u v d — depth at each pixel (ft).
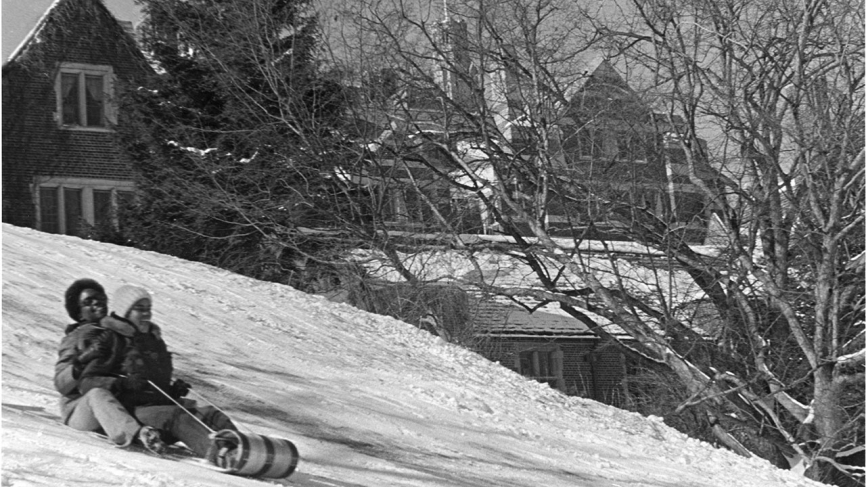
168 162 98.73
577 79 89.25
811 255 78.79
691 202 86.63
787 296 76.89
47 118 114.11
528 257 87.45
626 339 102.94
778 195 80.48
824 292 73.97
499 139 92.68
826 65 78.02
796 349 81.46
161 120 100.07
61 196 113.70
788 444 77.56
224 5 96.89
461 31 90.89
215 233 97.86
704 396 78.64
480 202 94.27
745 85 79.20
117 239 99.66
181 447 24.59
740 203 82.48
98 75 116.06
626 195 84.28
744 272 78.54
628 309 83.66
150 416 23.73
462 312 88.58
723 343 81.71
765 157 79.92
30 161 112.98
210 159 96.63
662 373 86.94
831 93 76.89
